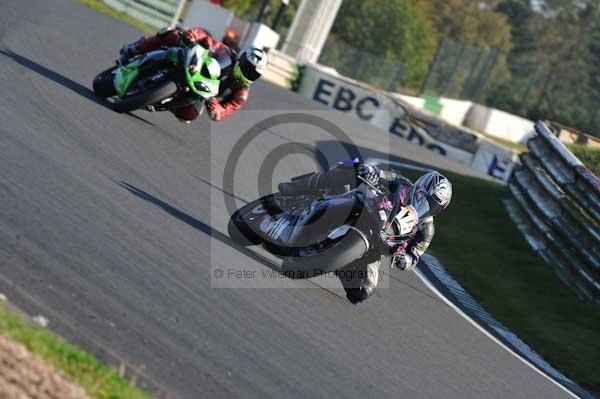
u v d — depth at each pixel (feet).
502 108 568.41
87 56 145.18
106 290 57.26
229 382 52.90
